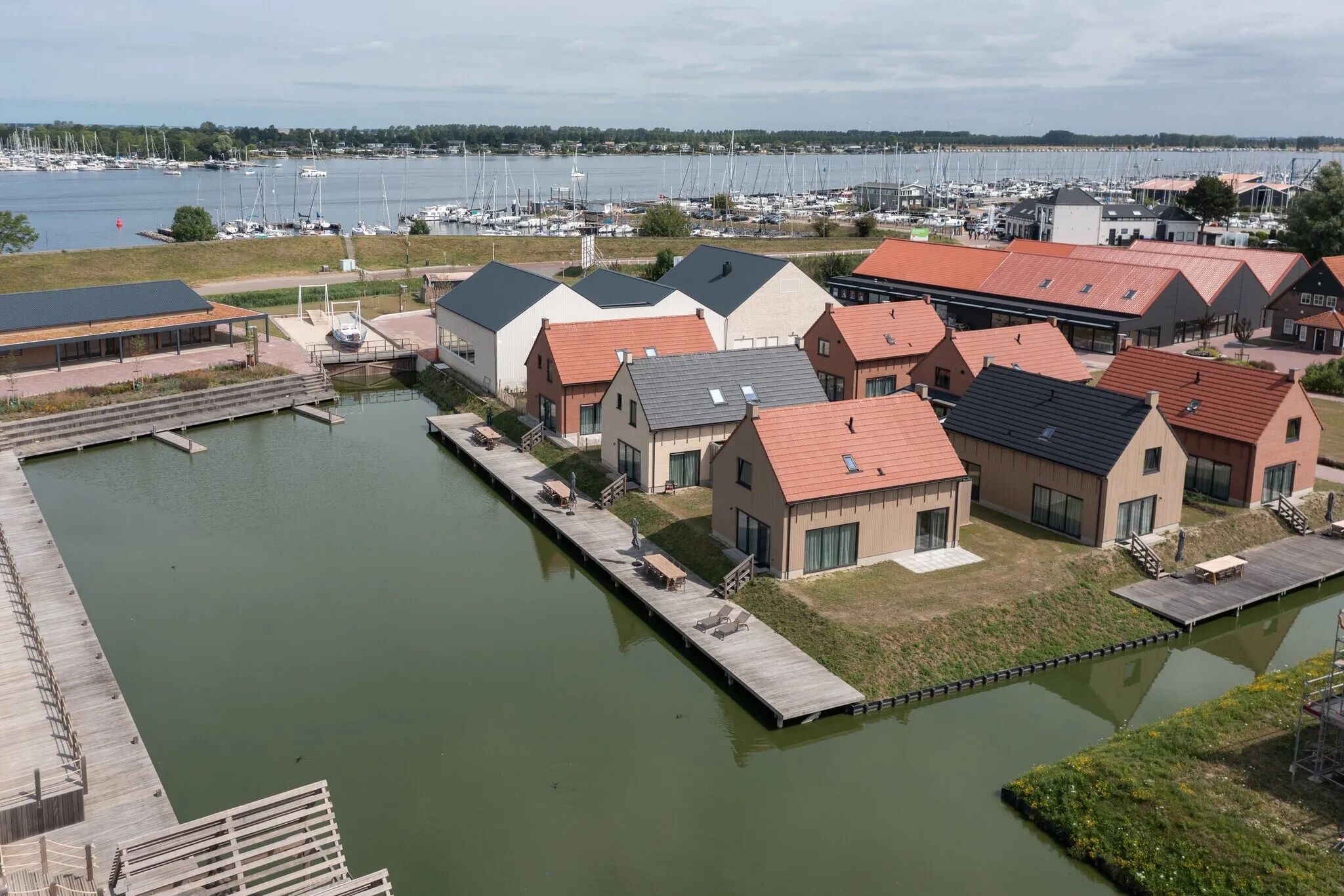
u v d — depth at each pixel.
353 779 29.88
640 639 38.56
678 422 47.84
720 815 28.55
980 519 45.84
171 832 23.50
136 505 50.56
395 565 44.47
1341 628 28.59
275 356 74.62
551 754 31.28
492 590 42.28
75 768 27.62
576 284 78.81
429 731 32.34
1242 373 48.44
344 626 39.06
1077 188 141.50
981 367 56.28
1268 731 30.16
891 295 90.75
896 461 40.88
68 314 70.25
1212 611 38.53
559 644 38.03
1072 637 37.16
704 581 40.59
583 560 44.34
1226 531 44.84
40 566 41.38
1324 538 45.50
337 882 22.92
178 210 125.62
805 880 26.00
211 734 31.91
